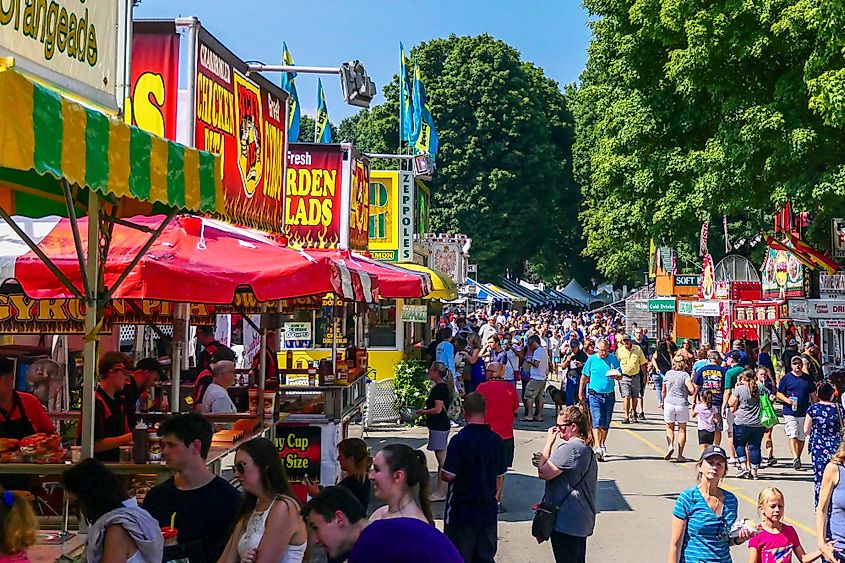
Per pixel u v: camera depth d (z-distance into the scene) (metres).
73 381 13.79
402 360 23.97
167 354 15.72
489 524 8.50
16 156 3.78
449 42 62.22
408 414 22.45
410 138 31.47
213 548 5.43
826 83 18.89
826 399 9.96
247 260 8.44
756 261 43.28
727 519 6.66
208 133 11.62
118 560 4.62
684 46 23.55
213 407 10.11
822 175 20.38
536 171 60.06
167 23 11.08
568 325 44.44
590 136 62.88
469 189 59.06
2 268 7.04
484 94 59.19
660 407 27.23
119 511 4.73
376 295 12.12
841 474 7.61
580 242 69.12
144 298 7.09
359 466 7.67
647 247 59.69
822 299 24.47
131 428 8.52
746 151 21.50
